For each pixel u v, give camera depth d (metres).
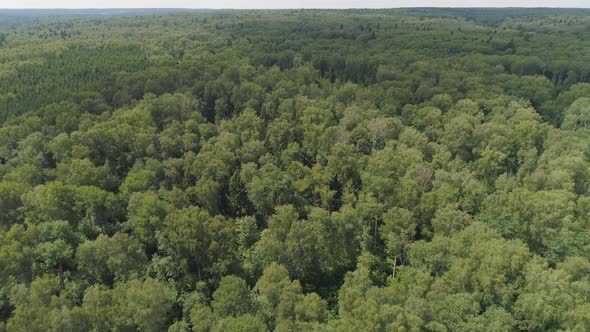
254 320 53.47
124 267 67.75
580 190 91.81
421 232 80.56
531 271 58.34
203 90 160.25
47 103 137.38
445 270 65.38
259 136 125.00
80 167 95.81
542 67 186.00
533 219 73.94
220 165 101.06
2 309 64.50
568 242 68.12
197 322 56.50
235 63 183.38
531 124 116.06
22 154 107.12
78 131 114.38
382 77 170.00
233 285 60.47
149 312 55.78
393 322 50.09
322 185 95.75
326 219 77.94
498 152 104.31
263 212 94.44
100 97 141.88
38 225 78.00
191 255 72.81
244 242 86.88
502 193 81.75
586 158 103.19
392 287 58.84
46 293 58.56
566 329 51.44
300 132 126.62
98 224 87.19
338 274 79.12
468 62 187.25
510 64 189.88
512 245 63.62
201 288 69.56
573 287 56.16
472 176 96.75
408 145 112.75
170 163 104.94
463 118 119.44
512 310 56.62
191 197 91.25
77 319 52.97
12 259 65.69
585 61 185.88
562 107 146.12
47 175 101.81
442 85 158.62
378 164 95.44
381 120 119.56
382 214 83.75
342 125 125.06
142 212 78.50
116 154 115.50
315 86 158.00
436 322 52.03
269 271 63.16
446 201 81.81
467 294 55.94
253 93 151.38
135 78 154.50
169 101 137.88
